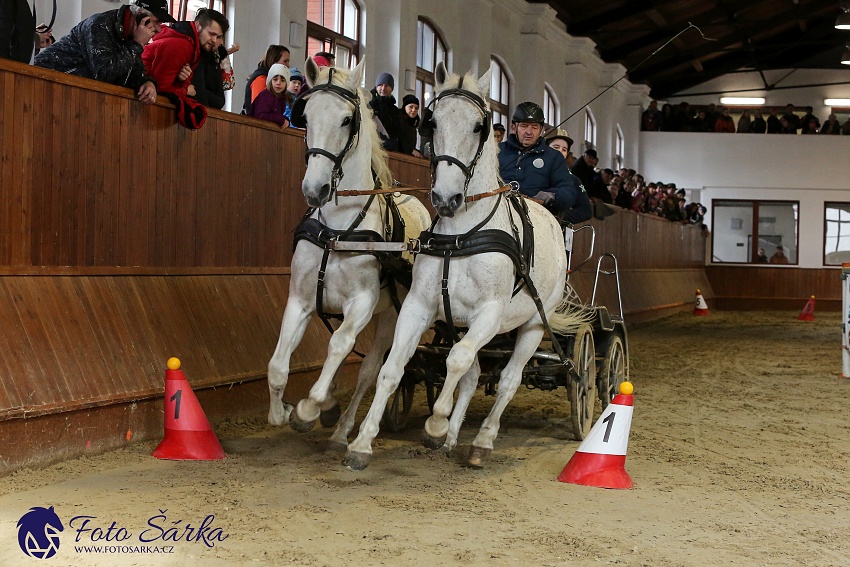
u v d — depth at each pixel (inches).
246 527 167.5
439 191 193.9
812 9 1138.7
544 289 233.1
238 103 458.3
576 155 957.2
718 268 1118.4
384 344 242.2
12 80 210.2
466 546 161.3
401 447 245.4
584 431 270.1
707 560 159.3
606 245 663.8
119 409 228.2
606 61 1054.4
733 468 233.1
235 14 450.0
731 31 1129.4
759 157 1152.2
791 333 708.7
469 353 197.5
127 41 240.2
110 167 240.5
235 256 293.4
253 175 300.5
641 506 193.9
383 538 163.5
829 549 167.8
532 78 836.0
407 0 600.4
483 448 223.3
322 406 239.5
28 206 216.5
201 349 262.4
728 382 411.8
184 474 205.3
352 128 209.0
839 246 1147.9
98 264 238.4
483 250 201.6
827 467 239.1
